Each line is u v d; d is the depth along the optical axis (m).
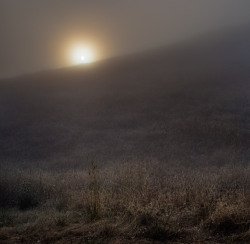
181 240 4.06
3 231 4.80
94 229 4.52
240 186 7.12
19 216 5.90
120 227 4.51
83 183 8.52
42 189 8.10
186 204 5.59
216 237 4.11
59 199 7.09
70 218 5.36
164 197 5.97
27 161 14.67
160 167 10.52
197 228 4.45
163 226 4.42
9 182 8.79
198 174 9.10
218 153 12.52
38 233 4.61
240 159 11.48
